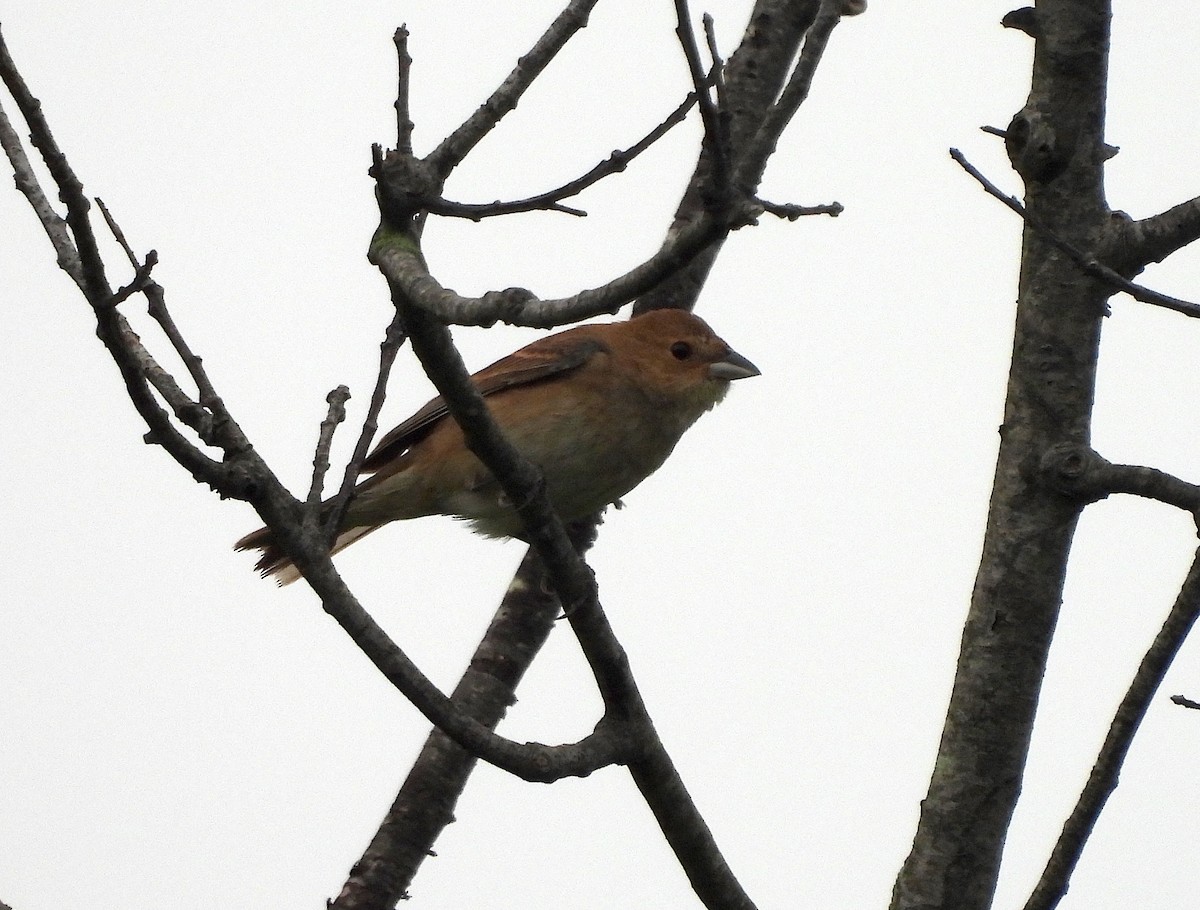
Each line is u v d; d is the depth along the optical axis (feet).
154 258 27.27
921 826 33.60
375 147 29.86
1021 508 32.99
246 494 29.71
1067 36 32.30
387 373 32.63
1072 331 32.73
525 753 30.81
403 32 30.76
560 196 29.48
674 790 33.04
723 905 33.94
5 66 25.58
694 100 28.96
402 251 29.68
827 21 31.63
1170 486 31.19
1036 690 33.14
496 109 30.68
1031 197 33.12
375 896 42.75
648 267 24.45
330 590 29.89
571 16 31.27
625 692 32.55
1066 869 31.58
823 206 24.12
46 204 29.91
